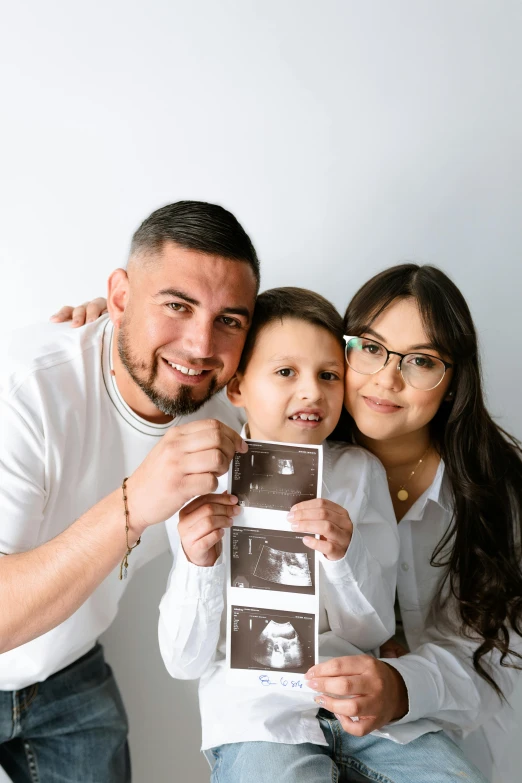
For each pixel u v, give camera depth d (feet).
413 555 6.39
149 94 6.97
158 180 7.04
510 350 7.30
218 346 5.40
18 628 4.86
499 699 6.02
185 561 5.01
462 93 7.09
